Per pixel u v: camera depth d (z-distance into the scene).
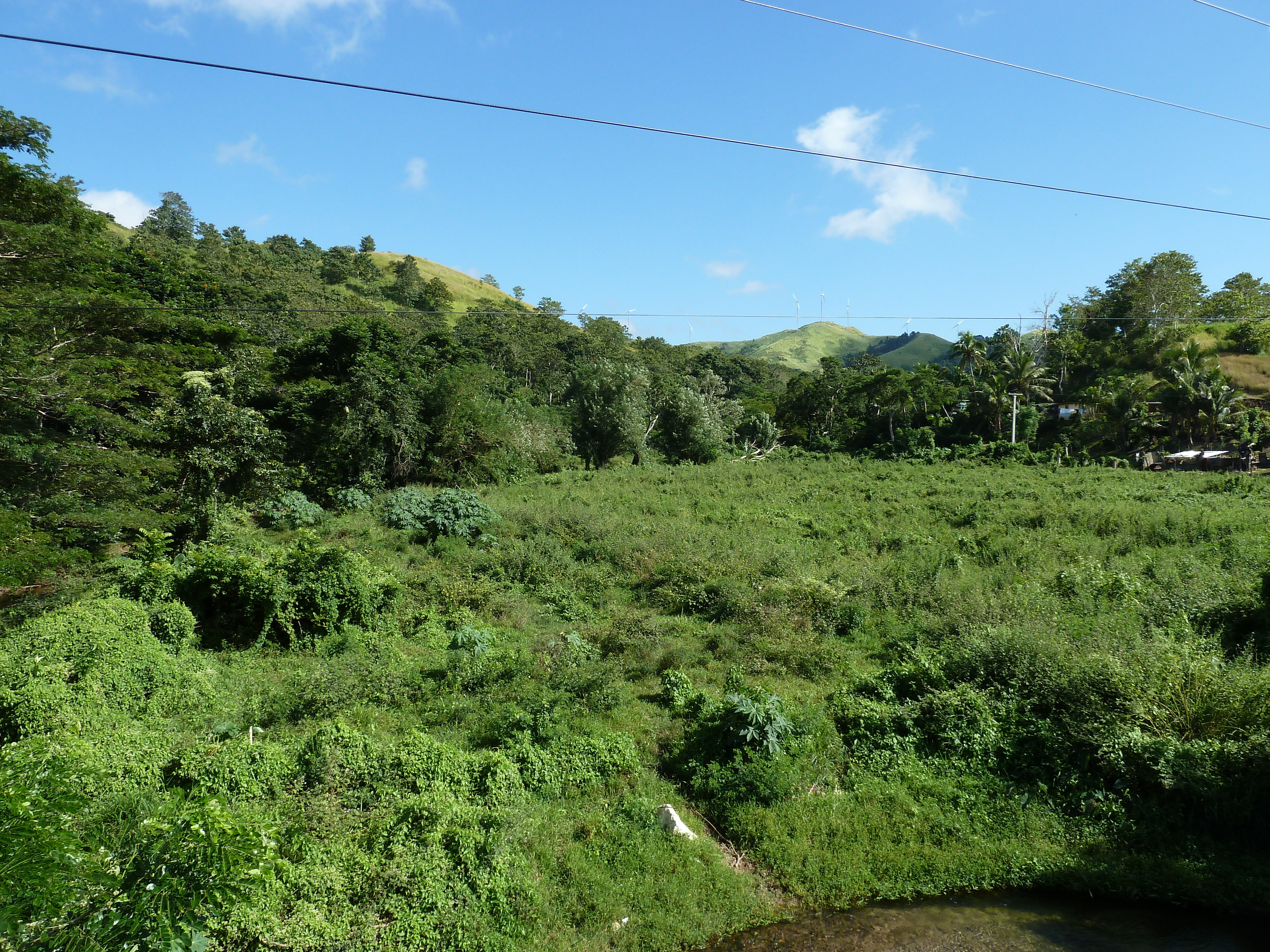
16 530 13.41
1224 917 6.60
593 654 12.03
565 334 104.88
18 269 15.53
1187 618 11.18
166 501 19.06
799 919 6.80
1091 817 7.87
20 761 5.15
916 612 13.52
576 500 27.20
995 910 6.83
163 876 4.60
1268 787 7.41
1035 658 9.80
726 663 12.16
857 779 8.71
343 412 29.80
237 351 28.72
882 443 56.81
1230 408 47.00
